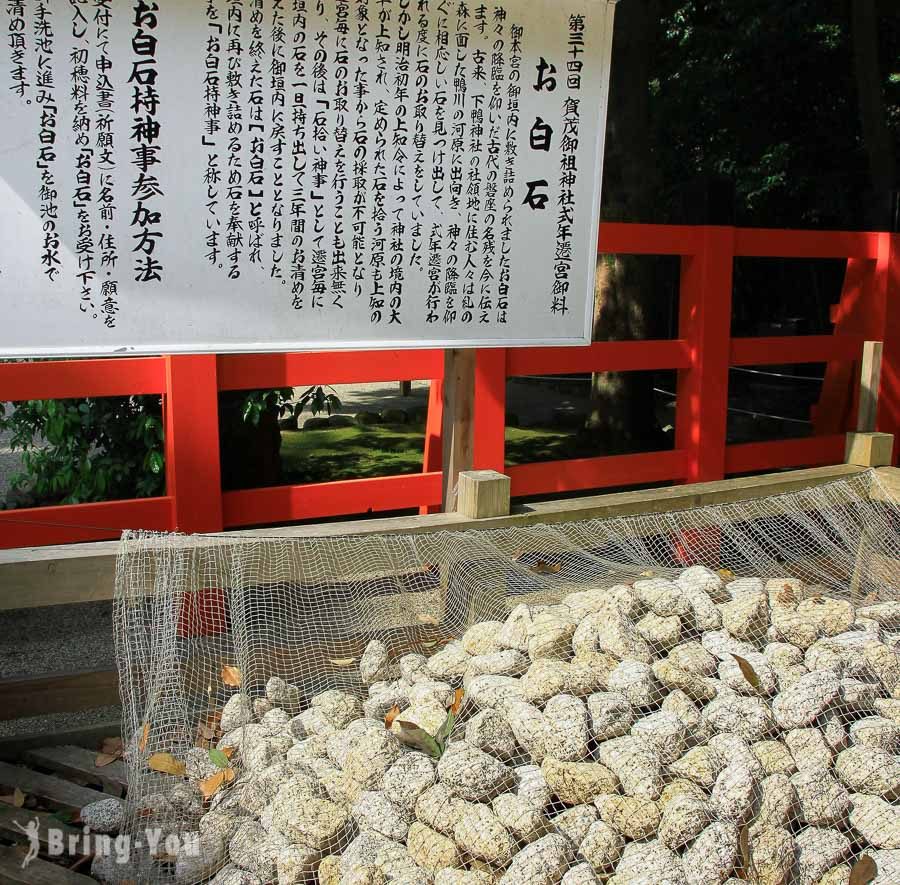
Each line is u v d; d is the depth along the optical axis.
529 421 9.09
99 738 3.15
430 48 3.27
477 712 2.62
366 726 2.61
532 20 3.38
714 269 4.54
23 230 2.93
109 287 3.05
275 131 3.15
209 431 3.62
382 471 6.79
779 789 2.35
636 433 7.37
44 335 3.00
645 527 3.66
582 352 4.32
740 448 4.86
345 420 9.13
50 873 2.47
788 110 10.39
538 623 2.84
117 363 3.51
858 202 10.52
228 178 3.12
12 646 4.02
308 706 2.98
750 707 2.58
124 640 2.84
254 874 2.32
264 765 2.62
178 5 2.96
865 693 2.70
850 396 5.43
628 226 4.29
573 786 2.32
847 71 9.93
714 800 2.31
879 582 3.69
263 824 2.44
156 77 2.98
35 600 2.98
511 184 3.49
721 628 2.93
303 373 3.81
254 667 3.11
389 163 3.31
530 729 2.45
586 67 3.49
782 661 2.81
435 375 4.07
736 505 3.77
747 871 2.21
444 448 3.88
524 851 2.16
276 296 3.26
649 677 2.63
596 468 4.45
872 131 8.38
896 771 2.45
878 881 2.22
